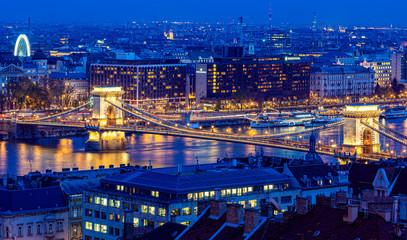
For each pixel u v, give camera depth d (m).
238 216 189.38
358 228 169.38
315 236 172.25
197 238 193.12
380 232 166.50
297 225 177.00
